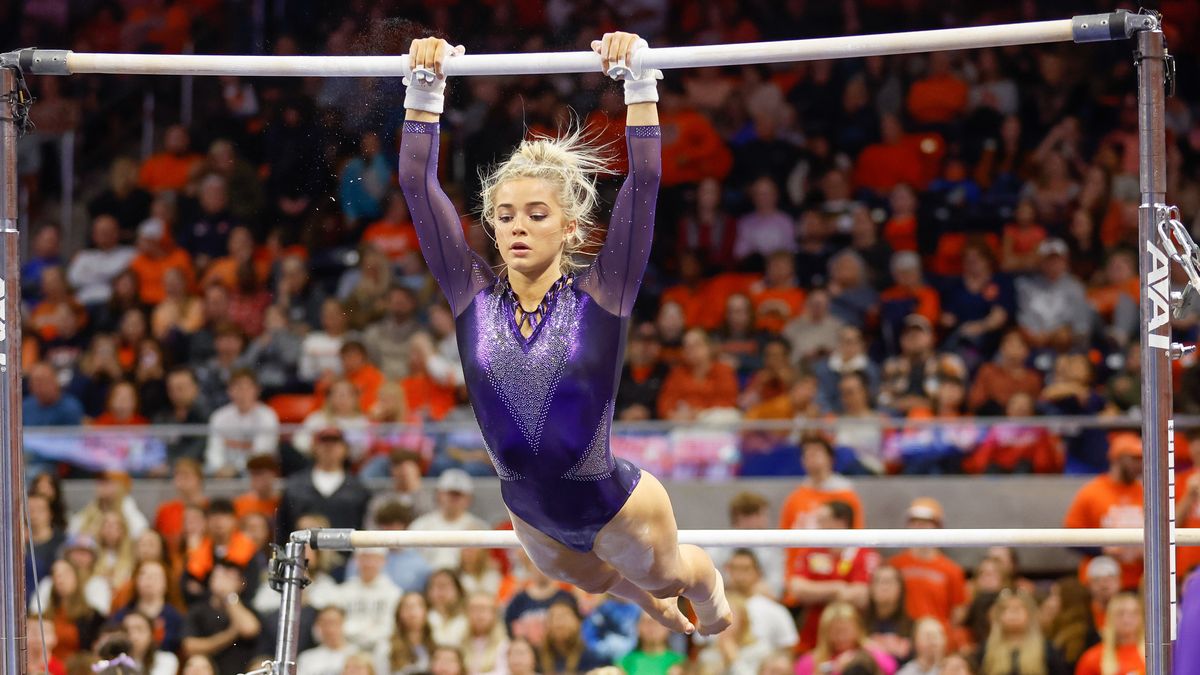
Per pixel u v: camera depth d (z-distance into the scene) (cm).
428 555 1648
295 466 1744
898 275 2258
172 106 2617
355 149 2373
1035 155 2461
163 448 1767
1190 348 754
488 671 1542
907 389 1988
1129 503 1678
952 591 1591
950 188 2445
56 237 2566
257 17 2688
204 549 1678
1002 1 2645
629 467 781
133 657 1593
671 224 2456
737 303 2205
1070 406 1958
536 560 802
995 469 1755
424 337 2122
